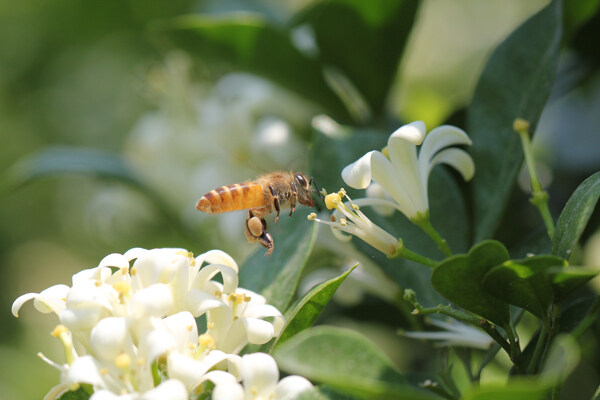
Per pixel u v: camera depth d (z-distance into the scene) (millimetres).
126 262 167
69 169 233
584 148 217
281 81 212
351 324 213
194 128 240
